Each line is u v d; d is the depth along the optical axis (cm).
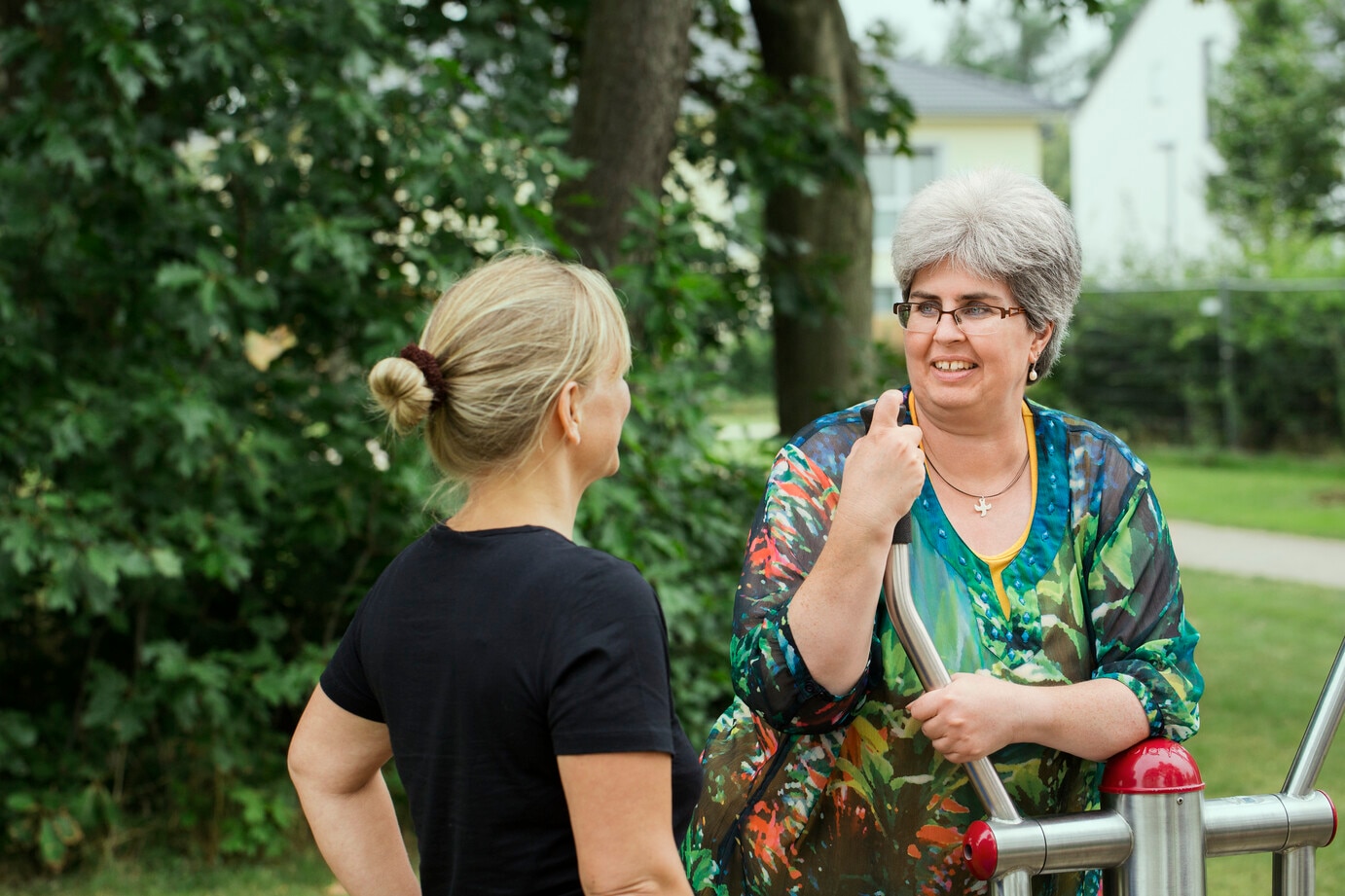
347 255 367
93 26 348
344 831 146
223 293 373
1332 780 460
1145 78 2595
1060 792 156
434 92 385
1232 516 1152
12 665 417
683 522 409
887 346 565
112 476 375
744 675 146
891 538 140
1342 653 153
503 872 127
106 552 352
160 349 394
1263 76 1686
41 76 377
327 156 397
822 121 524
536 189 391
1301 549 997
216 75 387
